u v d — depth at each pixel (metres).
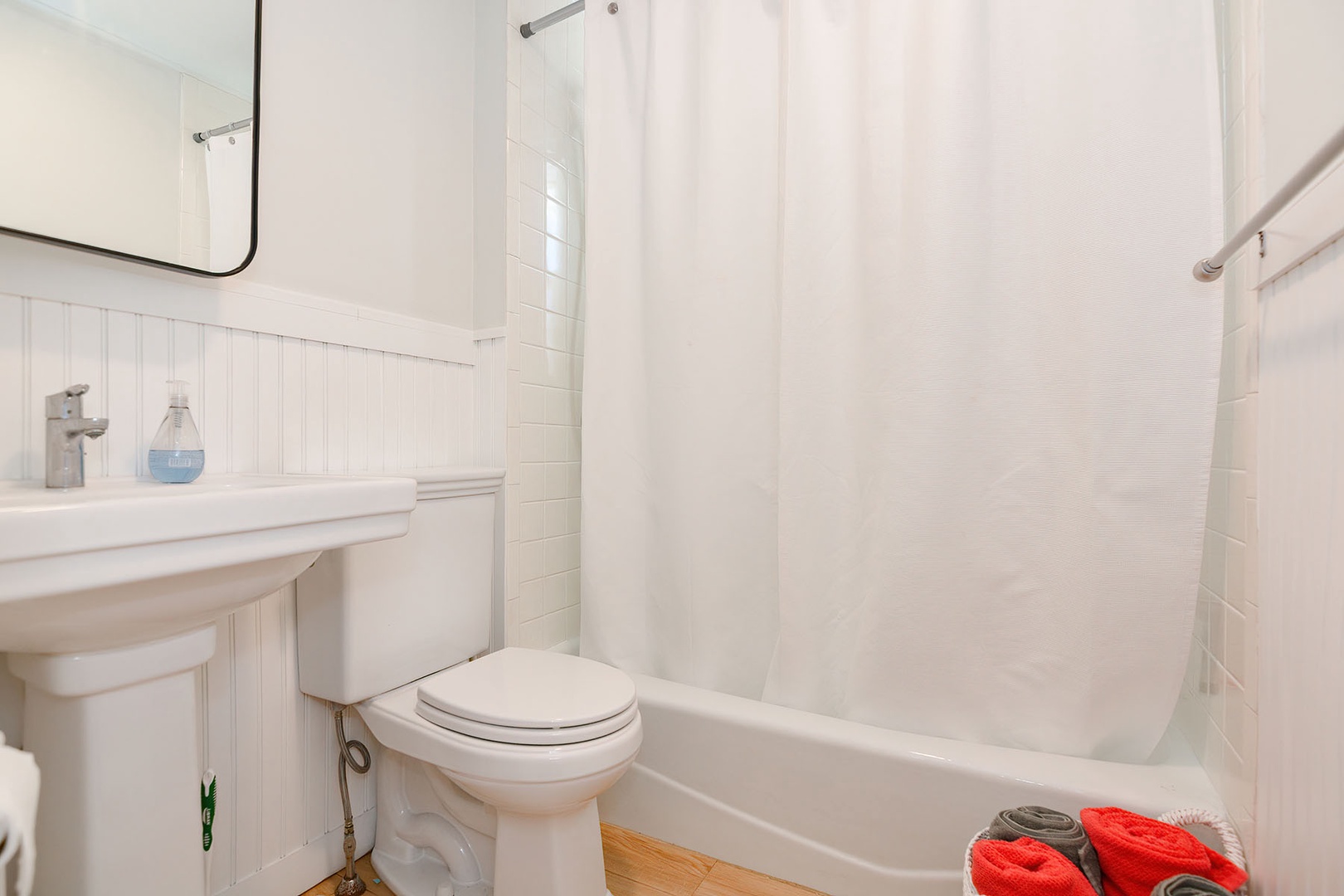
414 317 1.55
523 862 1.10
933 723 1.28
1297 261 0.78
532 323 1.76
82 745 0.78
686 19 1.61
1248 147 1.01
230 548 0.76
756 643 1.54
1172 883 0.78
